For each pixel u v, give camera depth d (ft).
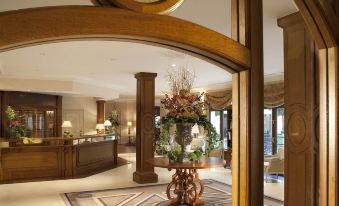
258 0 3.60
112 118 51.13
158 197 18.86
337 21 3.97
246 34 3.49
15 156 24.23
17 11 2.39
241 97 3.52
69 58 18.11
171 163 14.83
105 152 31.55
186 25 3.05
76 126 43.21
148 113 23.44
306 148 8.61
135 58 18.11
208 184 22.59
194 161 15.16
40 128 35.99
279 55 17.22
